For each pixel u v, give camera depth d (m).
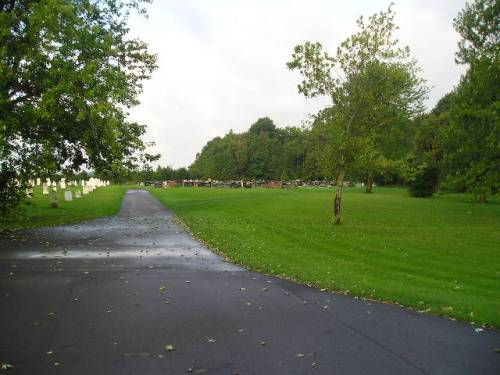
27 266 11.25
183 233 18.23
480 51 27.58
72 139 22.34
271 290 9.49
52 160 21.08
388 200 36.56
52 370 5.49
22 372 5.43
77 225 20.52
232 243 15.52
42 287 9.27
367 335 6.89
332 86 20.70
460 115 25.09
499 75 23.66
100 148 22.56
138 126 26.30
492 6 26.73
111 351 6.09
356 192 50.91
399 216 25.31
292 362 5.84
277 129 140.25
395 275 11.28
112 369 5.54
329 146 21.42
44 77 18.94
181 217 24.67
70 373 5.42
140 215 25.84
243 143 114.75
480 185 24.11
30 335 6.63
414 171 37.81
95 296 8.69
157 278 10.29
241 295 9.02
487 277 11.30
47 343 6.34
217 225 20.58
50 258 12.35
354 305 8.52
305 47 20.38
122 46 25.53
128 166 25.72
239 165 110.56
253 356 6.01
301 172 95.38
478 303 8.74
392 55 20.70
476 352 6.29
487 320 7.68
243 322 7.38
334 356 6.06
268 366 5.70
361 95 20.38
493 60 24.94
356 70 20.64
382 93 20.89
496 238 17.52
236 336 6.73
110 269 11.12
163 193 48.28
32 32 18.02
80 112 19.14
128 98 25.34
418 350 6.33
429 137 59.97
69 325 7.07
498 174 23.69
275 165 106.12
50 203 30.06
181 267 11.57
